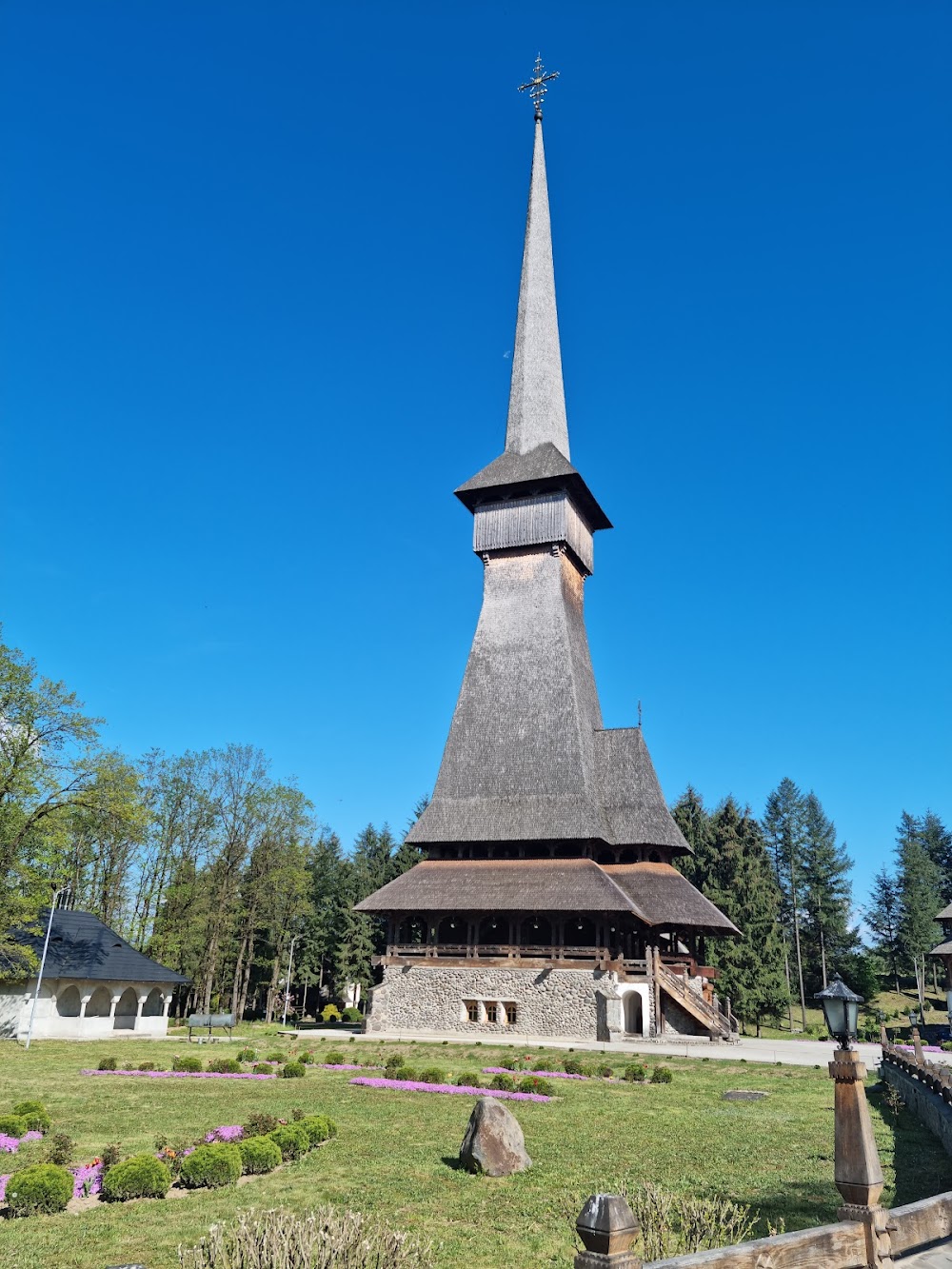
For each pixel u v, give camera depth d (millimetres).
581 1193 15219
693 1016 45312
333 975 88000
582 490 60750
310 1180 15789
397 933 49875
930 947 89562
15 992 44531
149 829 62938
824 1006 8695
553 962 45938
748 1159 18219
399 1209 14125
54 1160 16391
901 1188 15680
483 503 61344
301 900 70312
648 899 48750
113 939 49344
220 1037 47781
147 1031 48312
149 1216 13562
